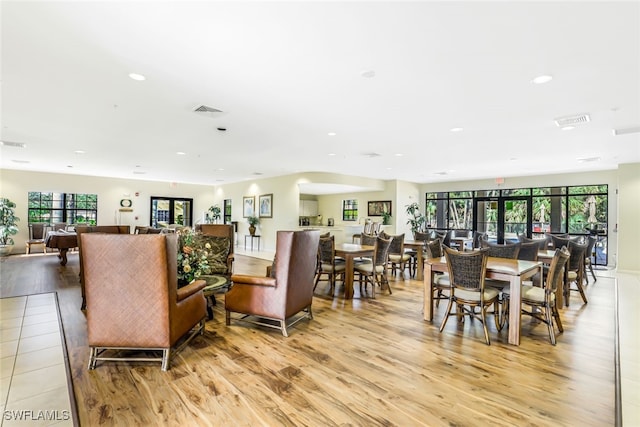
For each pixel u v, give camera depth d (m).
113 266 2.47
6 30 2.18
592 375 2.51
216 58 2.58
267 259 8.70
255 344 3.06
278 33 2.22
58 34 2.23
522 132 4.65
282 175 10.02
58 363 2.63
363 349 2.96
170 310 2.55
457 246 7.20
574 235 8.65
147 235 2.47
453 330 3.48
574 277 4.62
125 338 2.51
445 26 2.12
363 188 10.61
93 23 2.11
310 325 3.61
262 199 10.91
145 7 1.93
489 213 10.28
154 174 10.08
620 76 2.82
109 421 1.90
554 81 2.95
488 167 7.96
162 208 12.04
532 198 9.43
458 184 10.88
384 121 4.21
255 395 2.19
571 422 1.93
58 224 9.25
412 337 3.27
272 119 4.17
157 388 2.27
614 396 2.21
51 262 7.63
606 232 8.16
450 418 1.96
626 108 3.61
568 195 8.79
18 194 9.20
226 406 2.06
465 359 2.78
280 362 2.69
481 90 3.17
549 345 3.10
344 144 5.55
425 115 3.96
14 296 4.70
